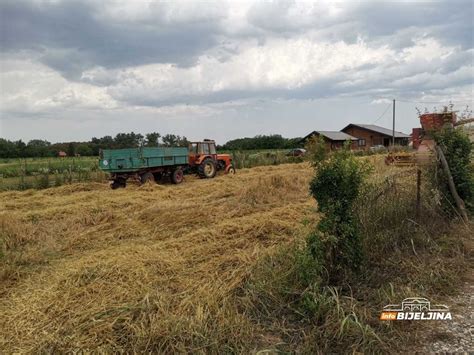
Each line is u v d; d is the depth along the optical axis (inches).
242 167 989.2
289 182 459.5
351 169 171.9
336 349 130.9
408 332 139.9
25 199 494.0
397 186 251.3
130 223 310.8
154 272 188.4
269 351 126.3
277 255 198.5
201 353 123.2
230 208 358.6
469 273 191.6
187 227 295.4
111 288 169.8
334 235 170.9
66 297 163.3
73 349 126.1
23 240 267.3
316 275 162.7
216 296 159.0
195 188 526.3
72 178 720.3
